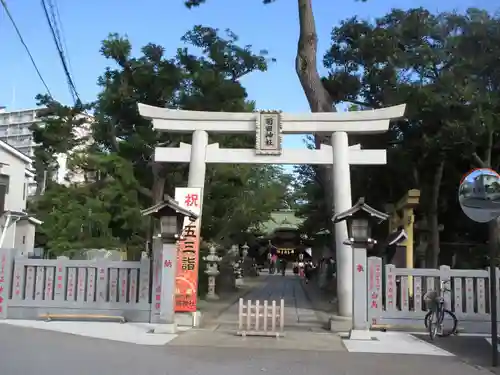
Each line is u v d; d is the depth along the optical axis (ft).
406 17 66.69
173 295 37.40
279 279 129.39
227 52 69.36
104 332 36.11
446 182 74.43
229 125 46.73
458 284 40.27
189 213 37.81
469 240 82.38
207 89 67.46
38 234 114.73
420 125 66.13
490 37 59.26
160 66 69.36
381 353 30.99
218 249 79.05
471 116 58.75
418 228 72.69
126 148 71.77
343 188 45.16
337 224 44.60
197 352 29.78
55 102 96.99
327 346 32.99
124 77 71.05
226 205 78.48
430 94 60.08
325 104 57.00
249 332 36.09
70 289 41.86
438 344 34.50
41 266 42.06
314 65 57.67
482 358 29.94
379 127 45.78
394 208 58.95
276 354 29.78
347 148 46.03
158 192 72.79
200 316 42.96
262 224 164.86
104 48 70.18
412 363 28.14
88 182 103.14
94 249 72.43
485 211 29.25
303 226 112.47
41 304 41.60
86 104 96.17
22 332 35.06
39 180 141.18
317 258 115.34
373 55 66.39
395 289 40.52
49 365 25.09
